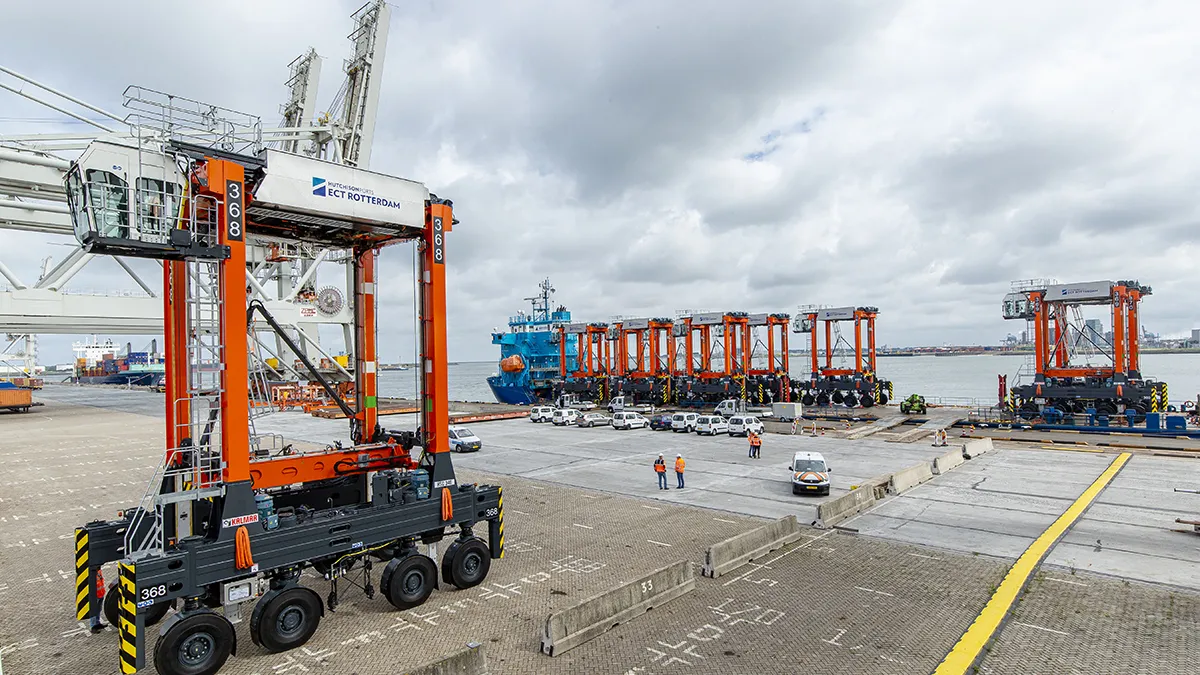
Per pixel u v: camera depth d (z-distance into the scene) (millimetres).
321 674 10898
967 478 27891
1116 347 46125
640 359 75375
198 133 12336
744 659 11195
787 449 37906
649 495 25391
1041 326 49250
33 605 14344
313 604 12250
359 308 17016
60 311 48438
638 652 11547
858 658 11141
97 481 28859
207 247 11586
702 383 67312
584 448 39281
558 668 10969
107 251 11398
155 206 11594
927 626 12445
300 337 58469
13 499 25234
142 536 12484
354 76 56750
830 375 68438
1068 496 23875
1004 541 18156
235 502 11422
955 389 114375
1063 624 12445
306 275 57938
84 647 12188
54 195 44969
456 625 12875
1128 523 19891
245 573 11359
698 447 39219
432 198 15688
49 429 51000
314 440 43719
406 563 13734
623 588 13055
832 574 15594
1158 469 29078
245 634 12555
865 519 20922
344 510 13359
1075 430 43219
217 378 12578
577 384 76562
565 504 23859
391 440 16516
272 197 12570
